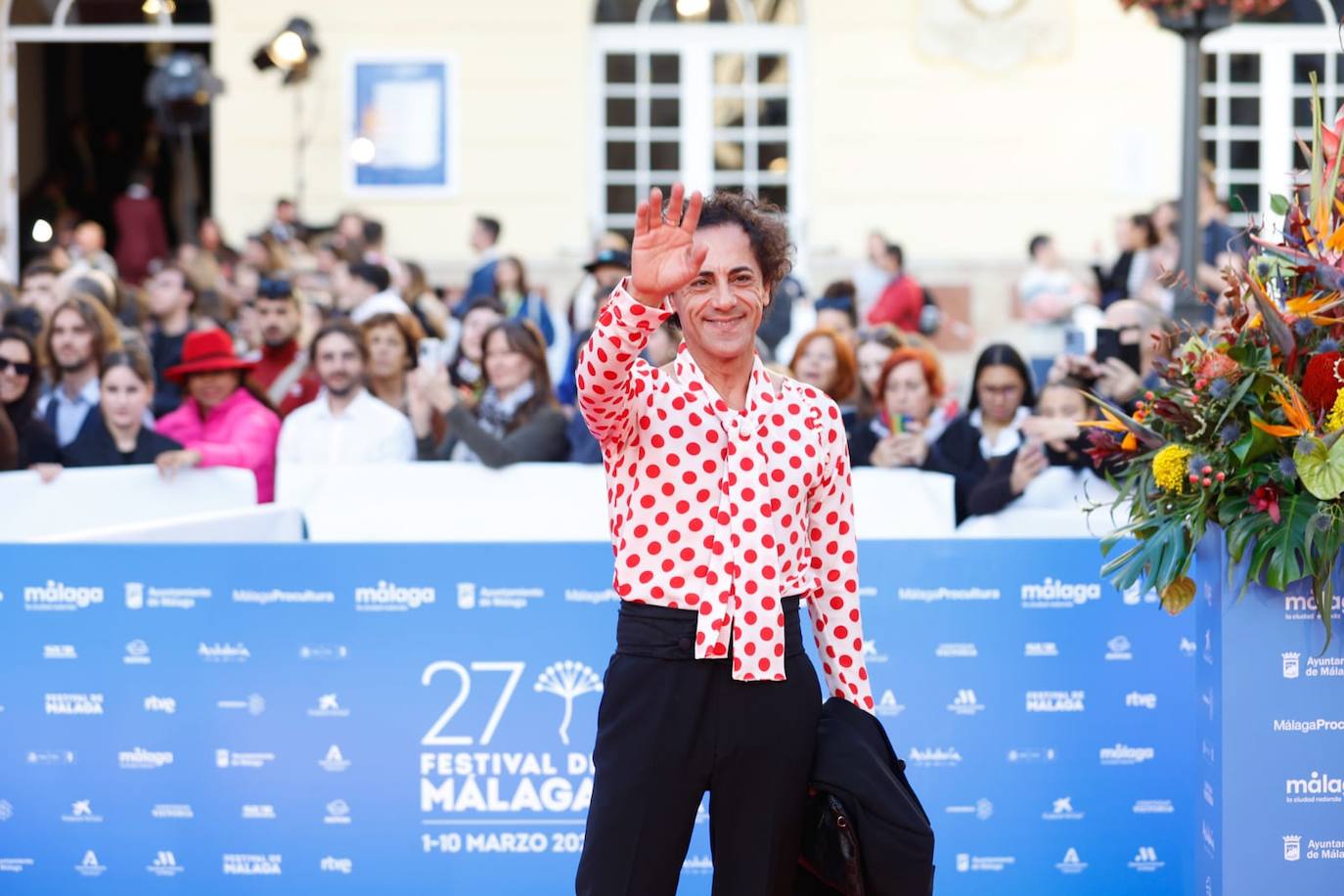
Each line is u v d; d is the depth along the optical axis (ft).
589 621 15.34
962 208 49.49
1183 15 23.84
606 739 11.20
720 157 50.72
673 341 21.95
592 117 50.24
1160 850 15.57
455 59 48.93
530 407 22.33
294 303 27.58
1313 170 12.76
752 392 11.44
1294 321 12.23
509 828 15.40
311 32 44.68
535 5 48.93
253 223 48.78
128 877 15.43
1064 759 15.52
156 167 62.39
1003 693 15.51
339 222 42.63
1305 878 12.54
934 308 42.98
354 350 22.79
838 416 11.82
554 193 49.39
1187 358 12.90
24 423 21.68
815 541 11.81
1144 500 13.17
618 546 11.30
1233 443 12.40
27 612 15.42
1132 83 49.19
